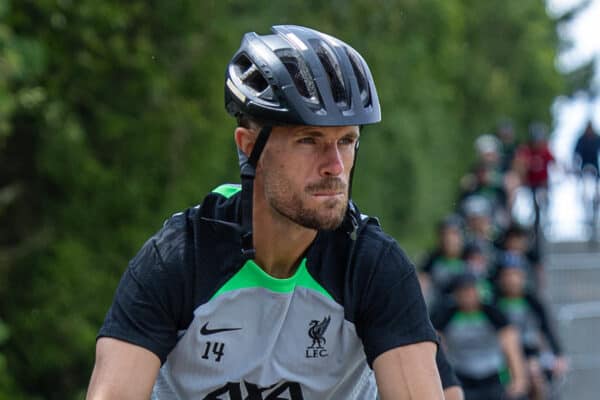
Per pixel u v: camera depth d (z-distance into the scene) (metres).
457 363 24.72
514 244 36.25
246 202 7.34
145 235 30.81
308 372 7.74
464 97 58.84
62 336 29.75
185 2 30.80
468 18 56.53
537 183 55.56
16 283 29.95
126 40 30.42
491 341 24.67
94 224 30.69
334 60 7.17
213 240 7.51
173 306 7.45
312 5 36.03
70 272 29.80
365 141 43.25
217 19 31.80
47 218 30.73
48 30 29.06
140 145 30.86
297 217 7.19
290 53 7.17
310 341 7.64
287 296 7.49
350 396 8.00
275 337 7.59
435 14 41.41
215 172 32.84
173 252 7.47
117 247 30.75
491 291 28.47
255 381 7.70
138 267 7.48
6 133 26.08
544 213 56.22
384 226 44.59
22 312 29.66
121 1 29.92
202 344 7.54
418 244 45.41
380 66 39.53
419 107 45.84
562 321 43.31
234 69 7.42
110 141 31.02
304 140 7.14
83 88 30.22
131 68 30.16
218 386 7.70
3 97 24.59
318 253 7.55
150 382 7.40
